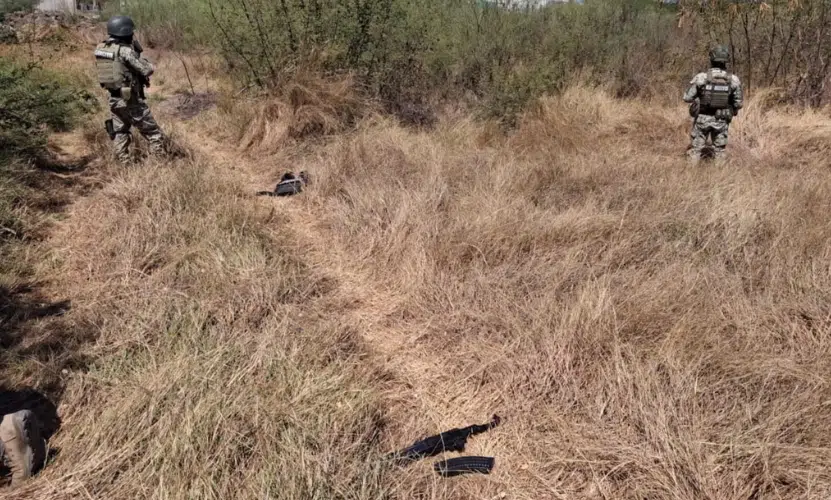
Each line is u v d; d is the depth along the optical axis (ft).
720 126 20.98
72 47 43.65
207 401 8.78
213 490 7.64
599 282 11.75
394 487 8.02
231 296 12.16
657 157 21.33
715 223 14.15
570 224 14.23
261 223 16.34
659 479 7.95
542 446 8.96
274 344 10.56
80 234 15.49
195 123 27.68
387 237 15.02
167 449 8.11
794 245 13.10
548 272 12.52
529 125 24.35
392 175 18.39
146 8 48.49
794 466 7.88
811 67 27.73
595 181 17.67
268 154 23.43
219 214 15.83
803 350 10.13
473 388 10.35
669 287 11.56
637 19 34.65
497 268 13.02
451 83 29.25
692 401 8.93
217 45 29.76
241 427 8.52
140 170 18.02
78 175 20.01
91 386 9.68
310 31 26.27
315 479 7.75
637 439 8.61
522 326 11.08
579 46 31.42
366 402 9.43
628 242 13.47
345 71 26.27
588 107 26.25
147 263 13.69
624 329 10.38
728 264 12.98
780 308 11.12
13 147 19.83
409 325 12.23
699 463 7.89
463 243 13.58
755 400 8.91
